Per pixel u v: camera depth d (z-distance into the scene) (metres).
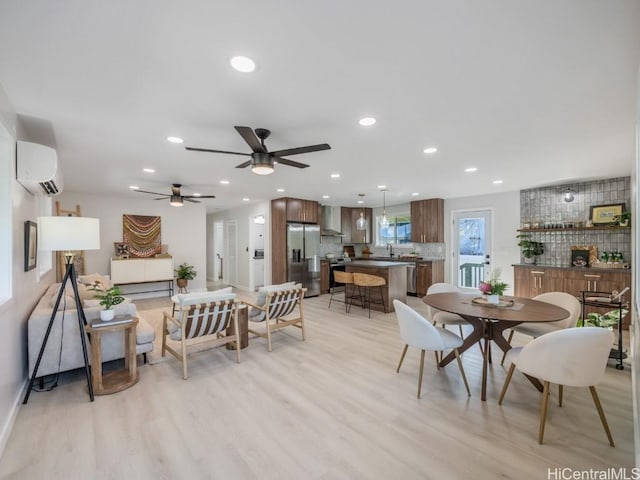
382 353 3.55
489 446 1.95
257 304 3.83
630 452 1.89
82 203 6.42
